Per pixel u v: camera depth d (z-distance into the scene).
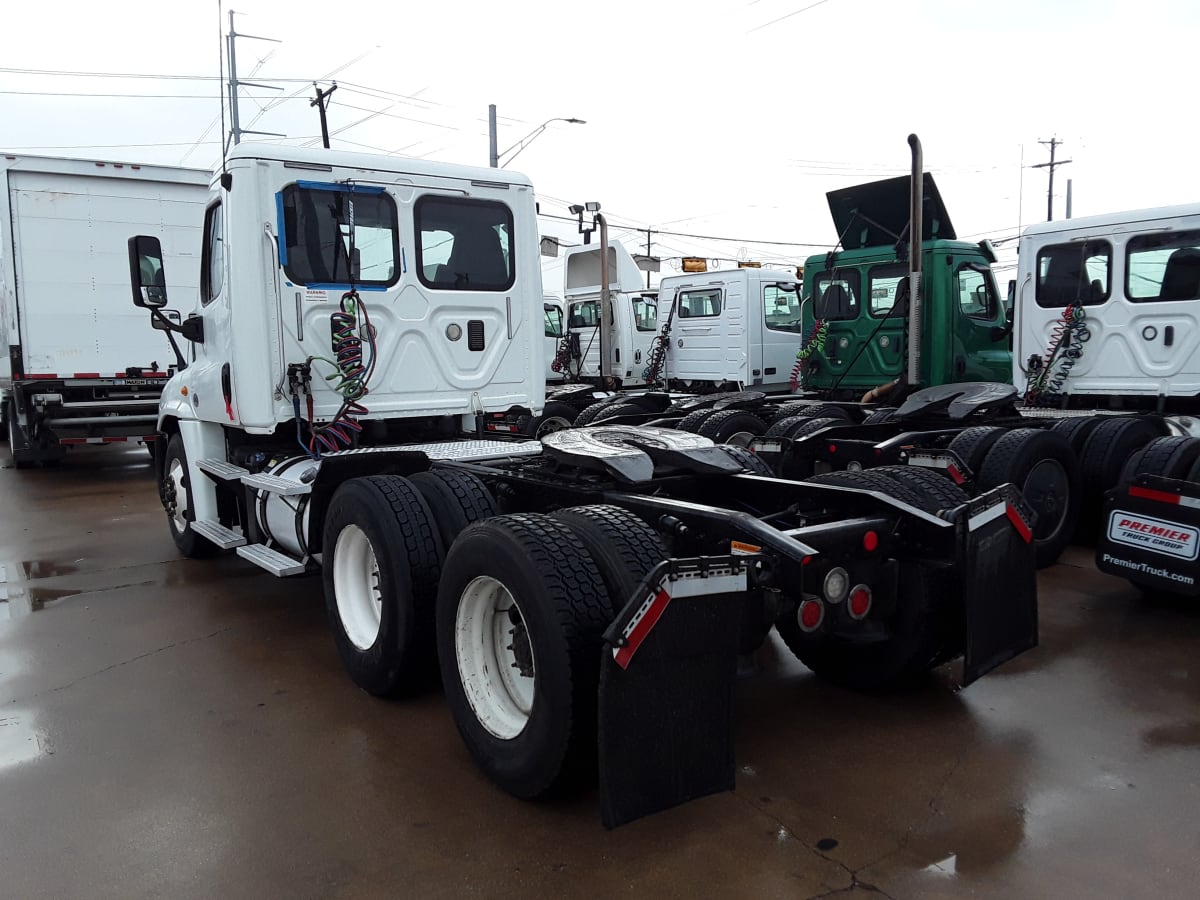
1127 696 3.87
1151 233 7.20
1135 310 7.34
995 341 9.59
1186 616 4.95
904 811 2.96
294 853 2.77
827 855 2.71
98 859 2.75
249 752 3.50
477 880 2.62
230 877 2.65
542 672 2.83
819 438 7.31
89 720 3.83
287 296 4.86
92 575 6.38
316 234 4.94
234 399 4.98
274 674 4.37
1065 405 7.95
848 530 3.36
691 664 2.70
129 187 11.10
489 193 5.48
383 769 3.34
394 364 5.21
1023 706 3.79
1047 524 5.95
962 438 6.24
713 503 4.23
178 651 4.72
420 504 3.89
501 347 5.62
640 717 2.62
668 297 14.26
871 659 3.80
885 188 9.44
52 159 10.66
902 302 9.20
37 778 3.30
